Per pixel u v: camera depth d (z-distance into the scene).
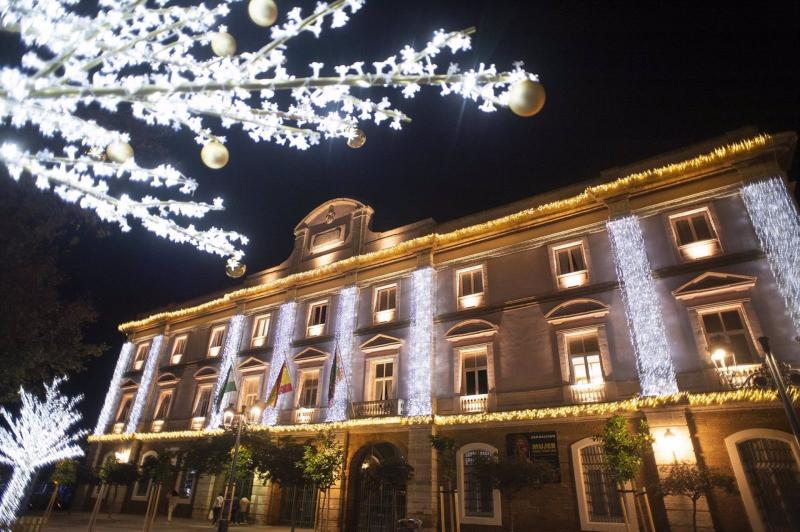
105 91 3.95
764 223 15.55
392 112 5.01
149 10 4.40
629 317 16.86
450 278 22.11
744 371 14.29
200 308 31.55
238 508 22.50
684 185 17.64
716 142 17.33
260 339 27.64
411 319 22.00
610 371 16.59
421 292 22.16
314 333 25.45
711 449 14.07
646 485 14.50
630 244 17.84
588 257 18.81
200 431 26.09
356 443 20.78
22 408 21.16
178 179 5.37
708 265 16.16
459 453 18.23
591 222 19.22
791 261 14.66
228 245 6.24
